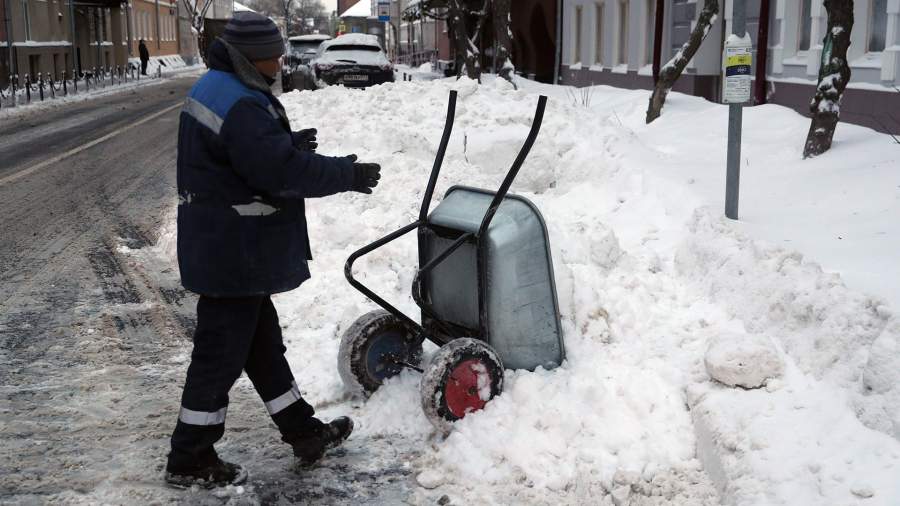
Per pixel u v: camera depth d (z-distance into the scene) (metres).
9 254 7.94
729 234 5.28
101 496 3.58
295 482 3.72
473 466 3.73
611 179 7.86
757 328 4.38
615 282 5.08
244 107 3.30
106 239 8.54
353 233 7.09
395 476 3.77
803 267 4.43
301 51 32.41
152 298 6.50
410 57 52.59
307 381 4.71
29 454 3.94
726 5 15.92
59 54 40.22
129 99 31.06
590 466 3.62
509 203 4.27
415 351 4.55
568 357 4.44
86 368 5.05
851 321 3.79
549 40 27.34
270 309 3.77
